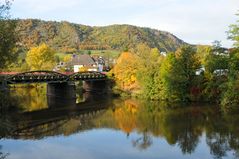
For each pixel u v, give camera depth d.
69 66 144.00
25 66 104.38
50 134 39.84
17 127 43.53
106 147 34.38
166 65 67.56
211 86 63.16
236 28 55.88
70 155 31.58
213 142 35.69
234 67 56.81
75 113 55.50
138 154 32.12
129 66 82.19
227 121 45.38
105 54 198.00
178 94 66.25
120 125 45.06
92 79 82.25
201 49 80.62
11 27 40.41
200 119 47.19
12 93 84.69
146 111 56.06
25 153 31.92
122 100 72.12
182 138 37.53
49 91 82.94
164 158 31.03
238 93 56.47
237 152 32.38
